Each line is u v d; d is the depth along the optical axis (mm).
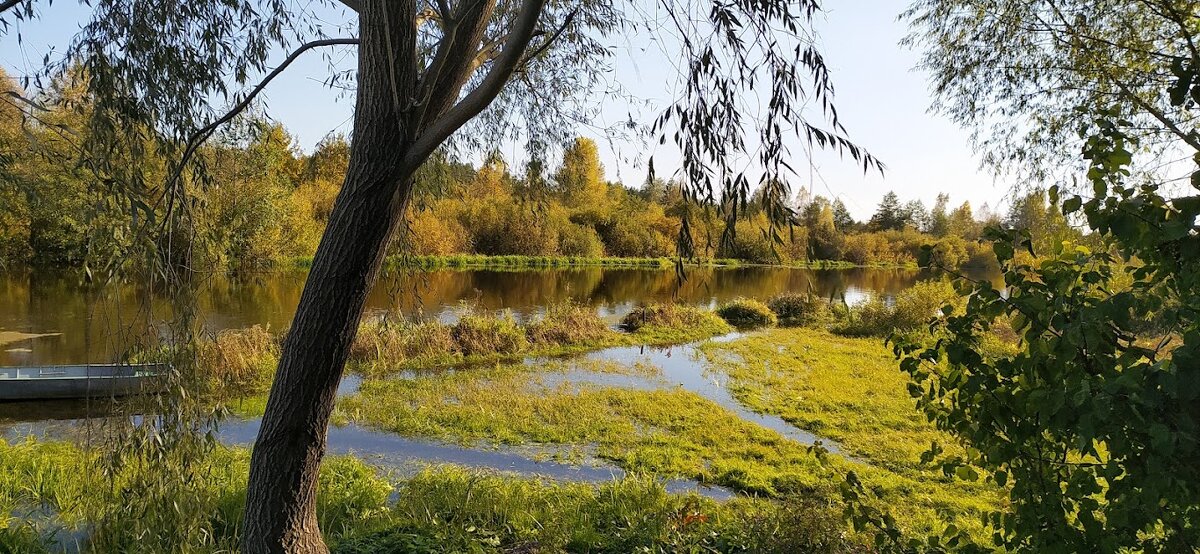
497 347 13758
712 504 5133
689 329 18266
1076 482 1921
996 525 2225
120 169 2855
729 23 1946
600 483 5684
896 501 5906
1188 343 1445
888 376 12484
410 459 7082
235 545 3943
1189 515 1670
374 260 2562
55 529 4328
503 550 4223
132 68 2947
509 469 6875
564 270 38656
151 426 2926
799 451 7668
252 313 17281
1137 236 1722
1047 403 1740
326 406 2703
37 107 2811
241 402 8789
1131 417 1574
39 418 8086
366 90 2379
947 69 5500
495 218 40719
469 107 2256
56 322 14297
